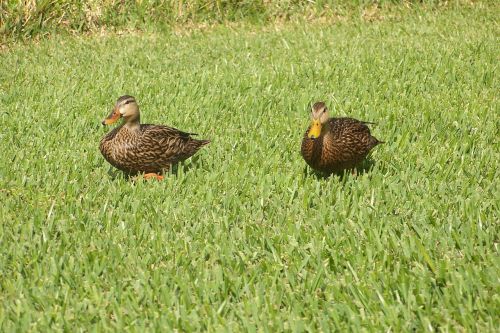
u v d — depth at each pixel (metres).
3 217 10.23
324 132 11.01
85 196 10.87
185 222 10.09
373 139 11.66
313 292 8.39
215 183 11.26
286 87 16.67
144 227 9.80
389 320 7.70
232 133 13.63
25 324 7.73
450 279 8.45
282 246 9.35
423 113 14.58
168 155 11.53
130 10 22.97
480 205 10.28
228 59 19.38
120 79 17.42
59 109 15.00
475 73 17.31
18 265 8.88
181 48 20.48
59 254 9.23
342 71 17.80
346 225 9.82
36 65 19.02
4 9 21.73
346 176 11.56
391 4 24.56
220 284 8.43
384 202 10.62
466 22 22.75
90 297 8.34
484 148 12.76
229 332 7.55
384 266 8.79
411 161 12.10
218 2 23.48
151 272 8.79
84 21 22.50
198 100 15.73
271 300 8.18
